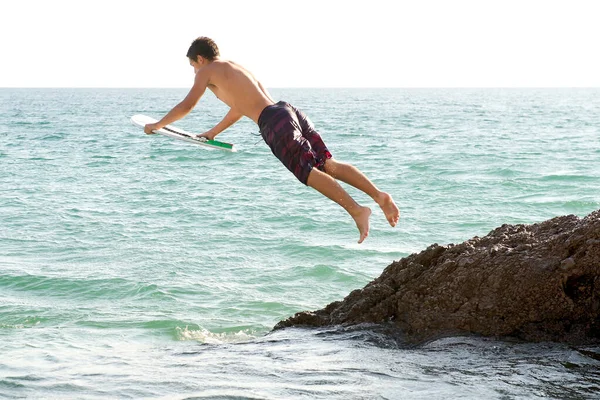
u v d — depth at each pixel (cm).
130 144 3691
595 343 586
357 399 487
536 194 1833
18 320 877
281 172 2452
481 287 635
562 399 479
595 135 4103
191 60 576
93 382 557
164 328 836
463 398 483
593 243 610
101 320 871
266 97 557
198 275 1092
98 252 1256
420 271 691
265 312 909
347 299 721
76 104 12488
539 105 11438
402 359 581
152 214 1652
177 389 527
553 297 609
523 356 571
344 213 1622
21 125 5475
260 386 524
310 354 611
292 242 1313
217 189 2061
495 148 3253
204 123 6131
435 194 1859
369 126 5344
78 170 2577
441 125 5434
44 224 1526
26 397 524
